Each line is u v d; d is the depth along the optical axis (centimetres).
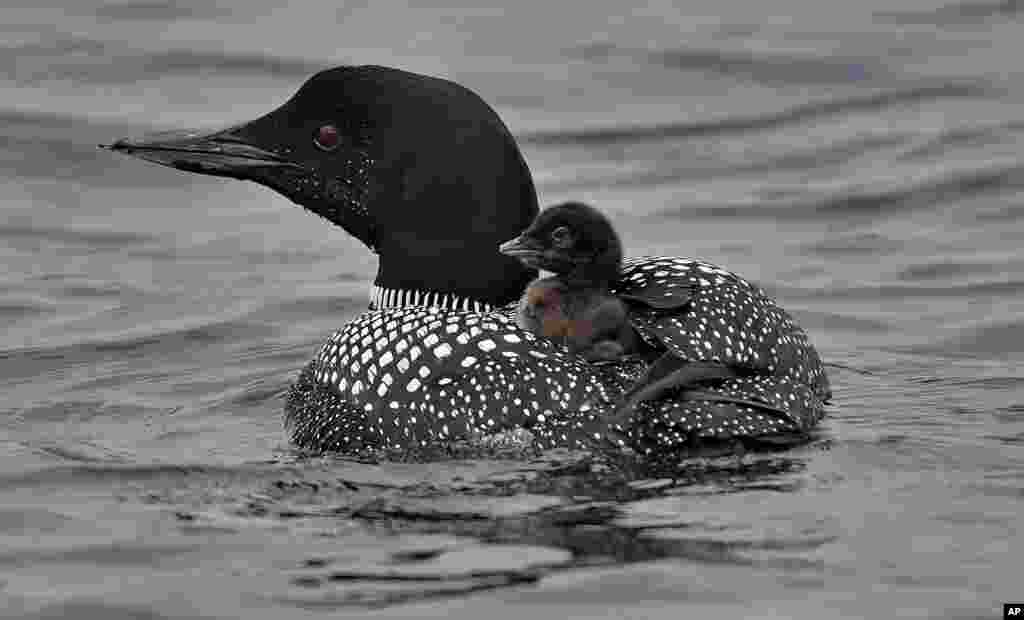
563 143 2105
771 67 2338
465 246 1130
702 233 1788
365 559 823
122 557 833
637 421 961
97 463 1022
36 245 1766
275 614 755
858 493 906
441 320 1027
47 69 2272
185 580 800
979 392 1171
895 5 2639
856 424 1052
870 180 1922
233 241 1811
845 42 2434
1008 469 952
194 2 2627
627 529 855
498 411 981
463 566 809
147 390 1286
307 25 2517
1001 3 2616
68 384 1307
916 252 1686
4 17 2506
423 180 1137
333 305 1548
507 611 754
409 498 917
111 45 2373
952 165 1936
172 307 1546
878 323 1463
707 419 954
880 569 800
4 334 1459
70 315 1522
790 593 771
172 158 1195
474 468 962
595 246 1028
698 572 795
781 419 967
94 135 2056
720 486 919
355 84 1163
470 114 1138
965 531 850
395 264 1153
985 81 2247
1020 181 1866
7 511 912
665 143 2106
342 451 1015
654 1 2686
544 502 900
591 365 1003
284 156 1185
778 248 1720
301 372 1184
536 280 1067
